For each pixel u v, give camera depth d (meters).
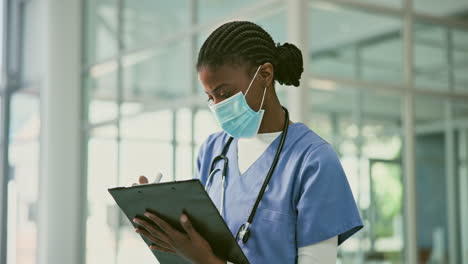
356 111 4.34
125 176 5.52
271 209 1.26
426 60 4.78
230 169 1.37
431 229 4.64
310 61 4.10
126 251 5.41
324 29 4.20
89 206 6.18
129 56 5.76
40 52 7.01
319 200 1.22
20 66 7.62
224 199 1.34
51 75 6.36
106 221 5.73
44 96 6.46
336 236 1.24
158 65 5.36
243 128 1.31
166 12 5.32
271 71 1.29
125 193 1.20
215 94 1.28
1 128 7.70
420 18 4.78
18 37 7.70
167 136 5.08
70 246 6.28
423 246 4.58
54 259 6.23
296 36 3.96
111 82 5.97
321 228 1.21
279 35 4.12
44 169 6.37
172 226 1.20
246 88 1.26
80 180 6.36
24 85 7.49
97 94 6.18
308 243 1.22
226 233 1.14
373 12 4.51
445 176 4.75
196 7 4.98
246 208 1.29
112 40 6.02
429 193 4.66
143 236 1.32
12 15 7.74
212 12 4.79
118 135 5.75
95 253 5.98
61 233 6.27
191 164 4.82
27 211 7.12
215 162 1.43
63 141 6.34
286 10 4.06
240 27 1.28
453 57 4.91
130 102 5.66
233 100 1.26
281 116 1.35
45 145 6.37
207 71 1.25
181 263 1.31
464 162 4.83
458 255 4.74
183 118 4.96
